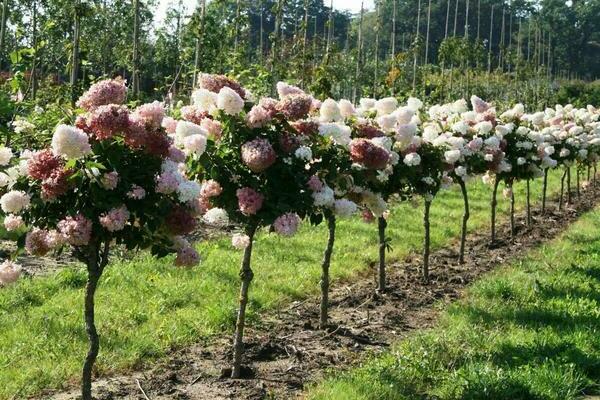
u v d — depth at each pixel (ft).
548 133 47.29
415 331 22.93
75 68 40.78
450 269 32.68
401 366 18.28
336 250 33.99
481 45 119.03
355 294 27.22
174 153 13.58
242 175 16.56
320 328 22.81
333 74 60.08
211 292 25.46
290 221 16.47
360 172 19.39
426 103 81.51
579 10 269.44
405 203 48.96
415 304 26.32
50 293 24.54
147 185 13.14
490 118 32.81
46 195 12.66
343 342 21.49
